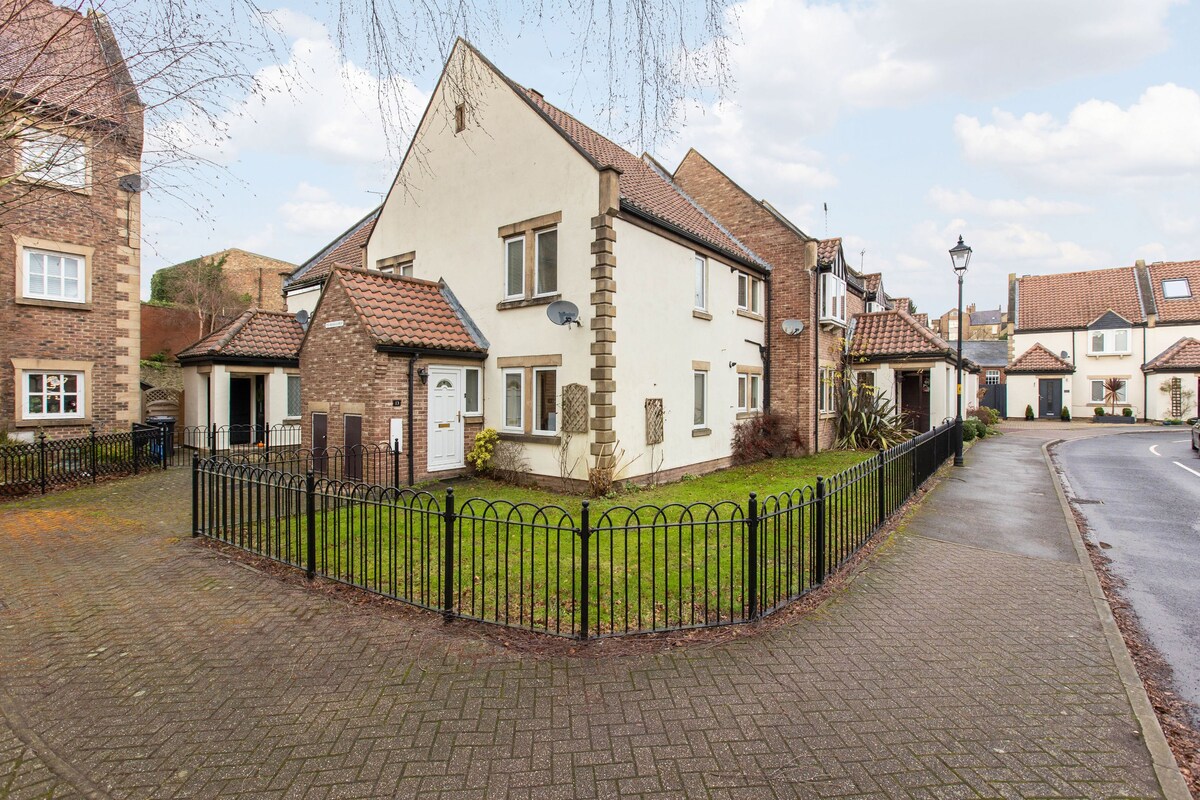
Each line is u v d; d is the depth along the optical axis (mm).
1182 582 6488
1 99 6406
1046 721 3709
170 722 3664
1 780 3129
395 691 4012
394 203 14930
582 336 10953
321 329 12273
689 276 13266
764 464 15297
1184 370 32375
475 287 12922
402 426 11312
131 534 7895
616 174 10750
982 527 8656
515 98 12078
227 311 28156
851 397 18859
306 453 12453
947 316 60938
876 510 8133
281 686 4078
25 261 12812
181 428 17734
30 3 6035
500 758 3324
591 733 3553
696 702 3887
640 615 4867
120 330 14258
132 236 14250
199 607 5418
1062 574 6543
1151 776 3193
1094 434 26500
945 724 3664
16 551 7141
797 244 16938
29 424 12844
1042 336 37438
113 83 6668
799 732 3572
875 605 5578
